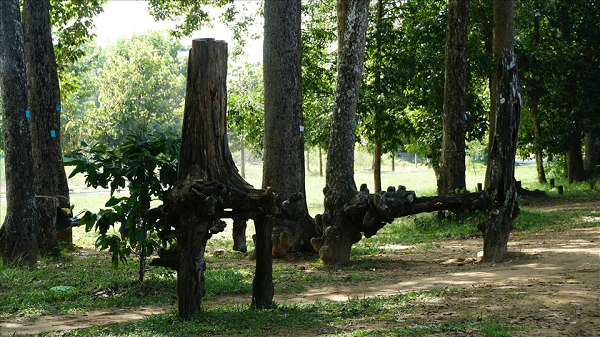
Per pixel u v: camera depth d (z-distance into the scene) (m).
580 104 27.12
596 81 26.91
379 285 9.59
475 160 62.16
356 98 12.76
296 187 14.02
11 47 12.29
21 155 12.31
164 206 7.23
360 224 12.06
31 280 10.71
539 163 32.34
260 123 24.47
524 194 26.05
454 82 19.20
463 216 18.67
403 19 23.66
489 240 11.27
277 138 13.98
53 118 14.51
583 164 34.69
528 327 5.93
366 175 50.91
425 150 27.16
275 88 14.02
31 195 12.44
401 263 11.98
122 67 41.78
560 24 27.66
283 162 13.95
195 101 7.09
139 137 9.03
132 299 8.95
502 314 6.59
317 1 23.83
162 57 47.25
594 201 23.69
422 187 35.91
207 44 7.08
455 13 19.11
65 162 8.63
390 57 22.84
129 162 8.84
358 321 6.76
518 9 27.44
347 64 12.77
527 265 10.27
